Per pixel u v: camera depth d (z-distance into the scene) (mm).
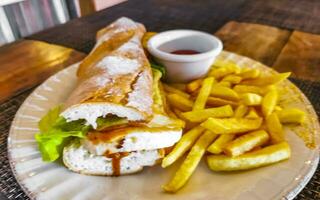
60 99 361
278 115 318
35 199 240
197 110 323
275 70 417
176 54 406
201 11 626
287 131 307
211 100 345
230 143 279
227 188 257
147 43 411
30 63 442
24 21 621
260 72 387
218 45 403
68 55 463
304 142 291
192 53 425
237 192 250
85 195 254
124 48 368
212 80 359
